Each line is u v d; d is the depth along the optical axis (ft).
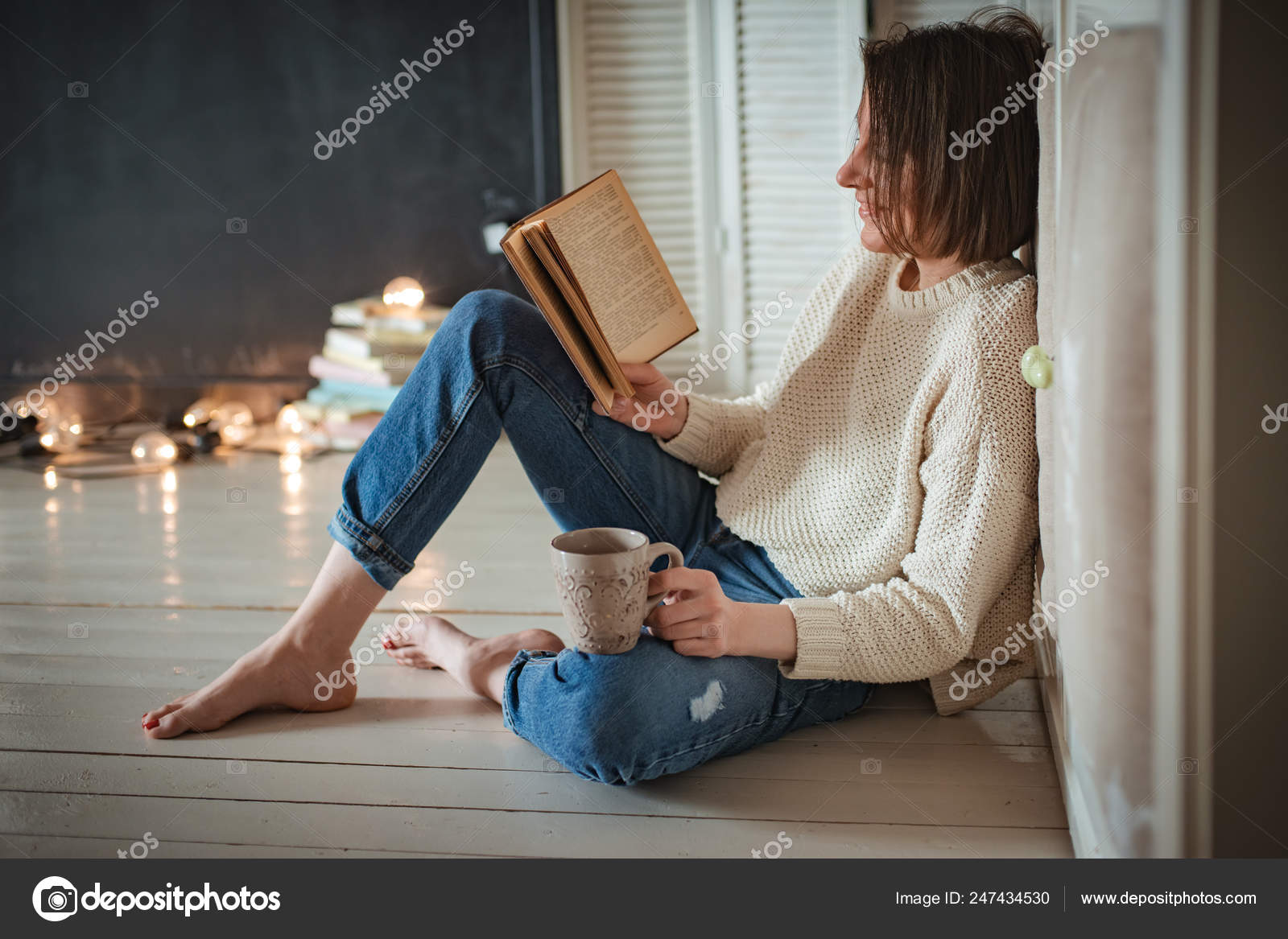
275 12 10.53
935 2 9.78
